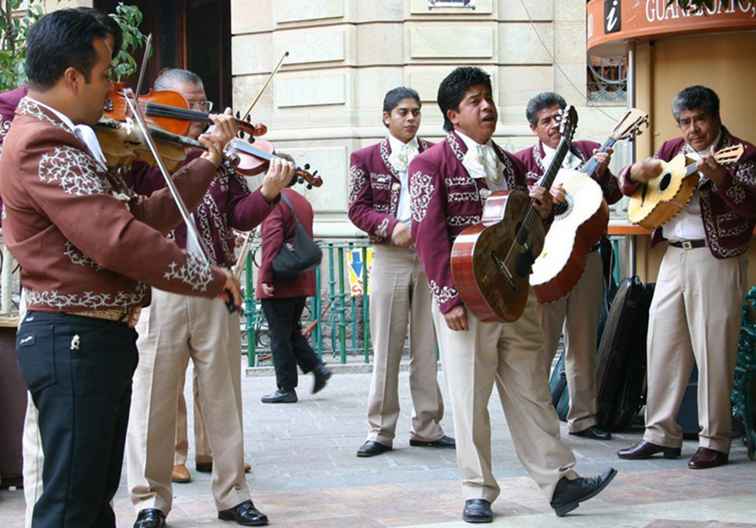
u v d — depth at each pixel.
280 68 12.26
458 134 5.41
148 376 5.20
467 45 11.86
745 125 7.25
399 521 5.32
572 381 7.23
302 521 5.37
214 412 5.35
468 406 5.23
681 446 6.77
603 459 6.63
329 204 11.98
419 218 5.27
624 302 7.15
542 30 11.98
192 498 5.88
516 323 5.27
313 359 8.70
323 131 12.01
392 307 6.86
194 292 3.52
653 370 6.56
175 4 14.17
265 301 8.55
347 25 11.92
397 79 11.89
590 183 6.24
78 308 3.53
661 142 7.54
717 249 6.28
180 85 5.41
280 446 7.15
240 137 5.57
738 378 6.77
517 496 5.75
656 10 7.17
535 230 5.29
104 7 13.66
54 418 3.52
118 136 3.94
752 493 5.72
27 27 7.83
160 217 3.90
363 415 8.14
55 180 3.39
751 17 6.92
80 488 3.53
